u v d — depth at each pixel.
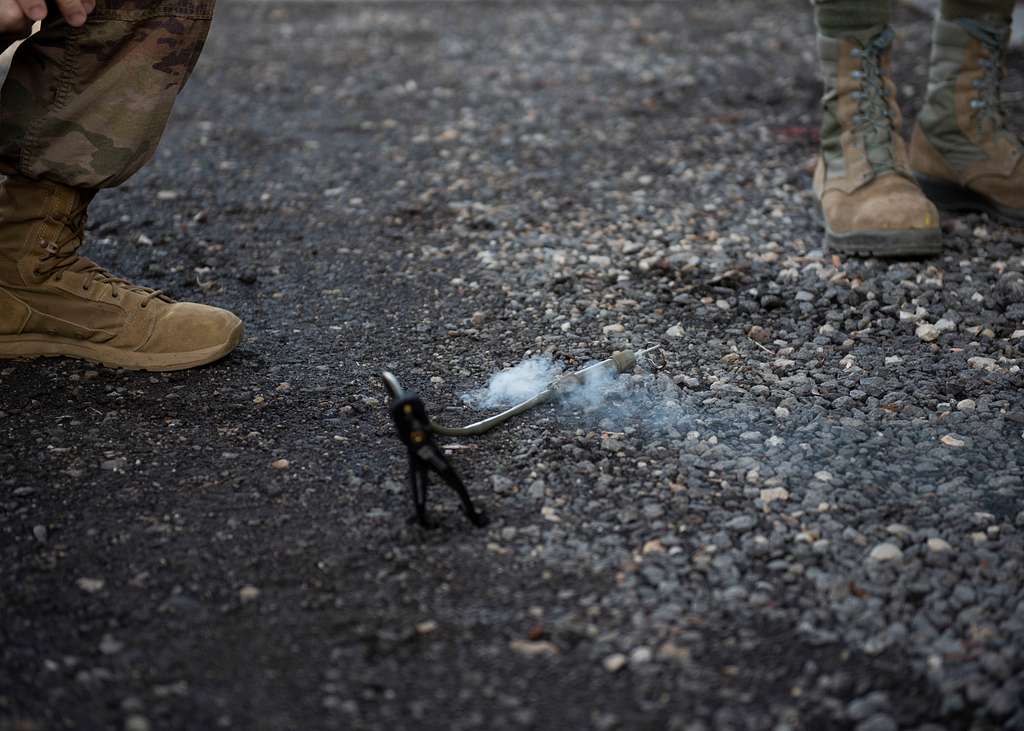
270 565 1.97
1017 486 2.20
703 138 4.31
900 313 2.93
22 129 2.39
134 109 2.41
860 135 3.28
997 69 3.37
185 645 1.78
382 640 1.80
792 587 1.92
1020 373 2.63
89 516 2.10
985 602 1.87
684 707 1.67
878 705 1.66
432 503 2.15
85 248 3.35
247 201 3.77
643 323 2.91
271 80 5.12
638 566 1.98
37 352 2.63
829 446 2.35
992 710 1.65
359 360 2.74
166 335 2.61
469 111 4.70
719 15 6.15
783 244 3.37
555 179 3.95
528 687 1.71
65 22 2.32
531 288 3.12
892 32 3.29
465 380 2.65
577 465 2.27
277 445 2.35
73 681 1.70
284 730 1.63
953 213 3.51
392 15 6.24
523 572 1.96
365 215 3.67
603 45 5.64
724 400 2.52
